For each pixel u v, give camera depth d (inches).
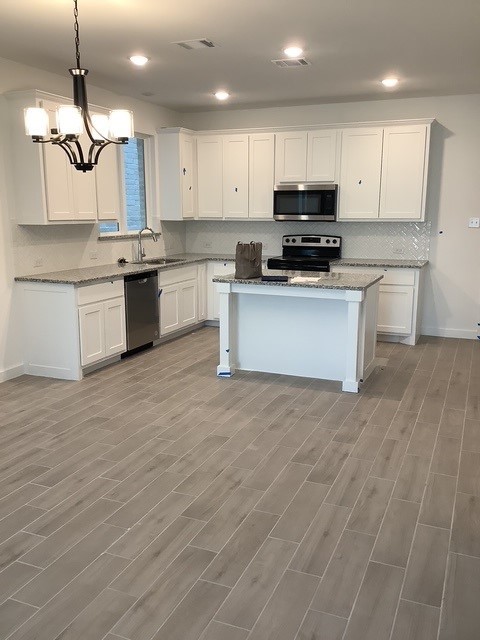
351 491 113.0
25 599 81.9
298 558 91.5
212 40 159.8
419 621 77.6
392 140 233.8
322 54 174.2
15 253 185.3
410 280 231.5
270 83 213.8
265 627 76.5
